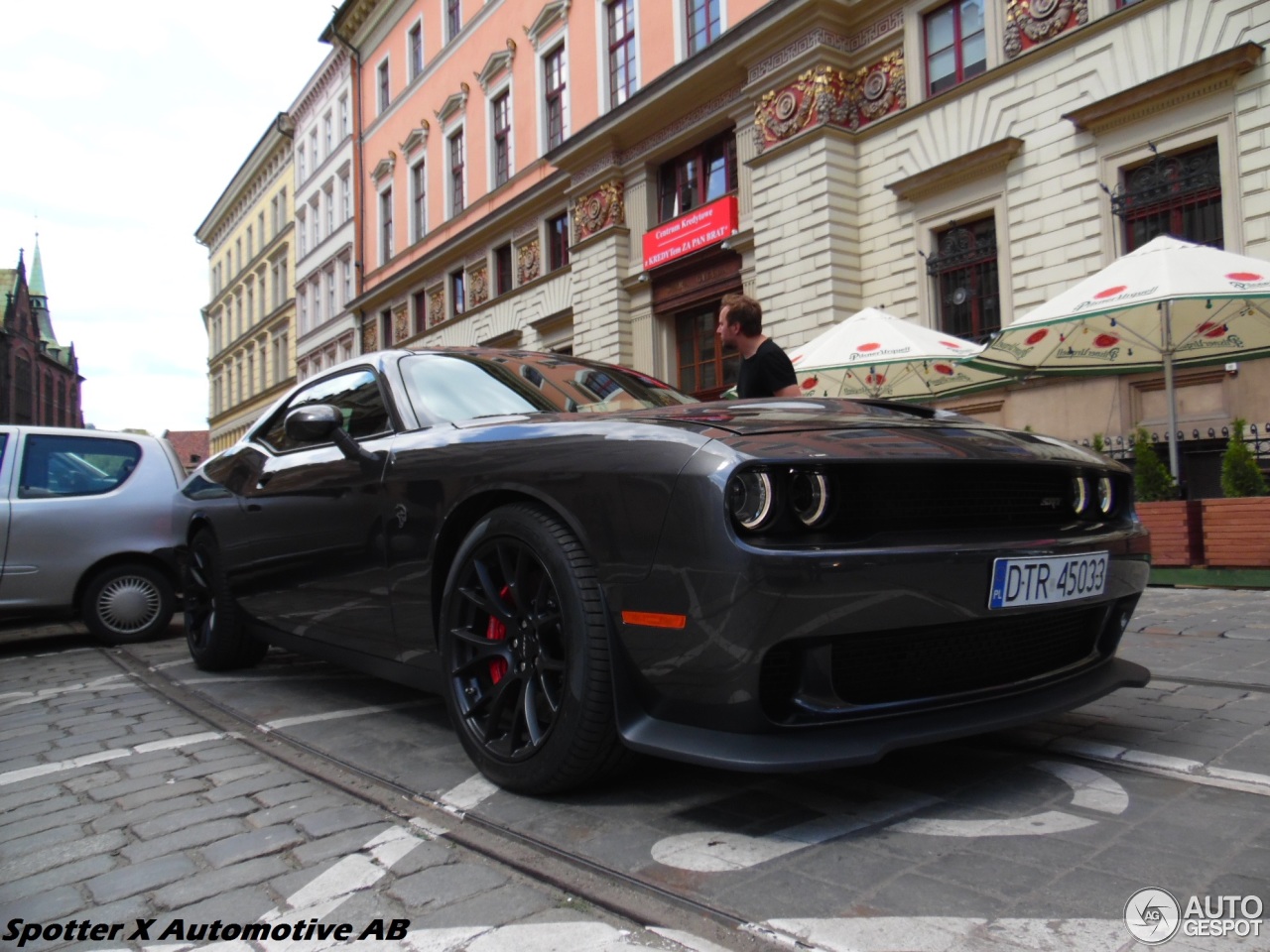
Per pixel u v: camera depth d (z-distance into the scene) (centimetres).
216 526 411
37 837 216
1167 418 940
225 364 5053
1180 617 499
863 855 181
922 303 1184
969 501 211
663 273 1609
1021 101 1069
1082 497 239
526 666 226
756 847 187
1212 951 140
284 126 3744
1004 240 1090
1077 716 287
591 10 1817
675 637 189
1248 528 629
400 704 349
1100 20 984
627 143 1680
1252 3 878
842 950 144
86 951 157
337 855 195
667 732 195
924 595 189
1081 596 222
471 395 299
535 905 166
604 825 203
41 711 369
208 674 436
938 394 1034
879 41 1229
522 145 2086
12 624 779
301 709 347
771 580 176
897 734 189
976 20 1143
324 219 3406
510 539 228
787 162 1298
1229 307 762
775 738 184
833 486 188
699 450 191
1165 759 237
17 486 568
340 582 306
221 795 240
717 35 1507
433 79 2498
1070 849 181
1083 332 830
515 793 228
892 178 1215
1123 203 980
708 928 153
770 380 427
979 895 161
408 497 270
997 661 219
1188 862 173
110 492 595
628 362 1700
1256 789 212
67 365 11038
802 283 1280
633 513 197
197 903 174
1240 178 888
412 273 2531
